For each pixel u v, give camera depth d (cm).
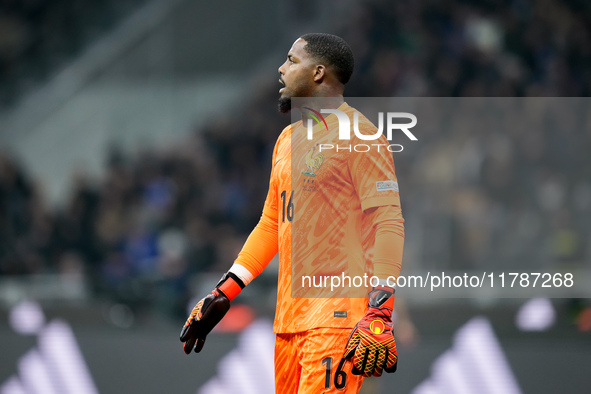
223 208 3216
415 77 3288
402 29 3478
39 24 4944
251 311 2053
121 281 2383
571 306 1844
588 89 3147
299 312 845
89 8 4912
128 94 4584
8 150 4525
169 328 2125
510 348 1769
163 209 3216
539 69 3225
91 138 4500
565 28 3325
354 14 3919
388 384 1794
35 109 4703
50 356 2062
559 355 1728
